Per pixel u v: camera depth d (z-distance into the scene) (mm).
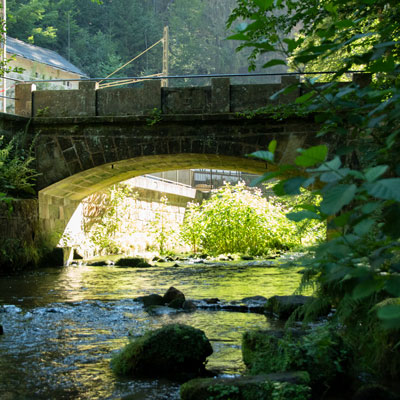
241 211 17125
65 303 7098
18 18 43656
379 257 1678
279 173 1662
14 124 13102
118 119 12727
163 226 18531
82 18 59344
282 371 3244
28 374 3713
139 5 64812
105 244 16875
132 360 3736
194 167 15398
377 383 3238
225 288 8695
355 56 2271
